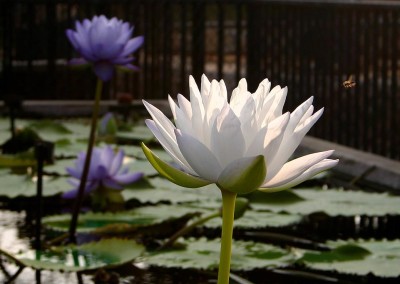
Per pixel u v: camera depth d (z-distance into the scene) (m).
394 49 10.22
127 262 3.57
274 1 10.80
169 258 3.68
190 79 1.91
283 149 1.86
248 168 1.79
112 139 7.99
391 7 10.20
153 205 5.00
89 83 11.61
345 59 10.44
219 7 10.98
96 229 4.17
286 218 4.54
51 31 11.02
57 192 5.10
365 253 3.73
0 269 3.55
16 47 12.38
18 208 5.01
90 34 4.30
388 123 12.25
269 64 11.82
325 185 6.20
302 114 1.86
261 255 3.72
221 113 1.82
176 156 1.92
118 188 4.81
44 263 3.53
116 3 10.89
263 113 1.90
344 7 10.37
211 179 1.86
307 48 10.66
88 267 3.47
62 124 9.41
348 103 10.34
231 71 17.39
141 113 10.68
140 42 4.38
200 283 3.34
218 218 4.59
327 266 3.49
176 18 18.98
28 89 11.31
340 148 7.22
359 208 4.78
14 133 7.46
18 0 10.98
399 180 6.08
